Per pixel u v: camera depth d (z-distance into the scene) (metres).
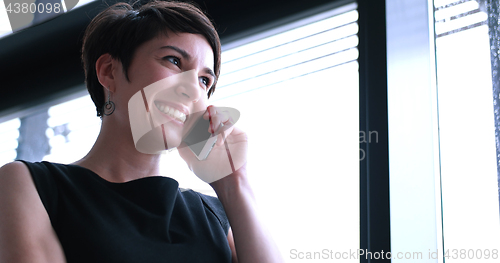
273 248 1.03
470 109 1.37
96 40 1.10
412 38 1.51
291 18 1.83
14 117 2.41
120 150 1.04
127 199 0.97
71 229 0.88
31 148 2.29
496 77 1.34
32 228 0.83
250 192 1.13
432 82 1.44
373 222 1.32
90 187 0.95
